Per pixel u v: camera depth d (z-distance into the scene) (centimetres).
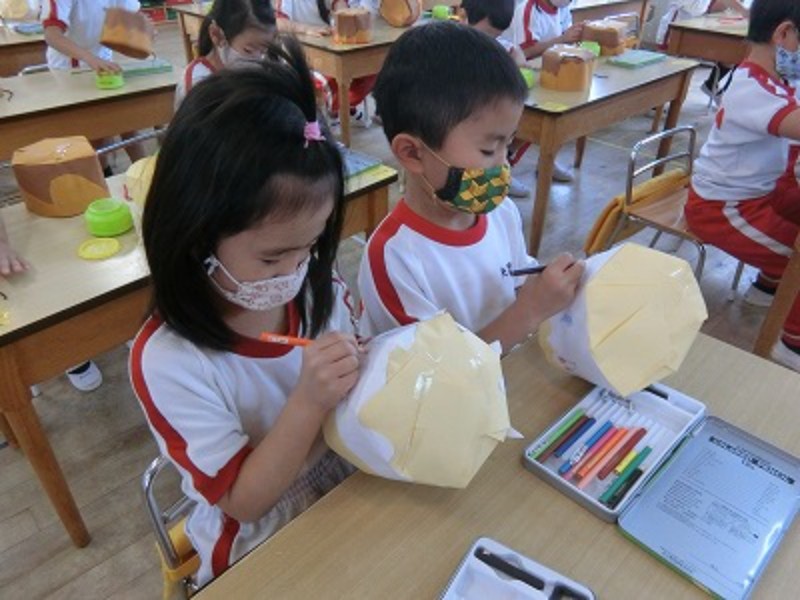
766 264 179
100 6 275
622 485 67
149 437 171
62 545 142
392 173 168
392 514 64
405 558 60
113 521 147
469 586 57
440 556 60
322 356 62
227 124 55
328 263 77
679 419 76
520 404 80
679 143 373
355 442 60
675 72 262
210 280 65
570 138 227
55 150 142
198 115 55
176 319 66
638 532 62
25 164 136
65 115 214
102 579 135
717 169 182
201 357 71
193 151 55
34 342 110
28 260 124
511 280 105
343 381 61
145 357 68
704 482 67
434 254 93
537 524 63
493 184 87
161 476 158
